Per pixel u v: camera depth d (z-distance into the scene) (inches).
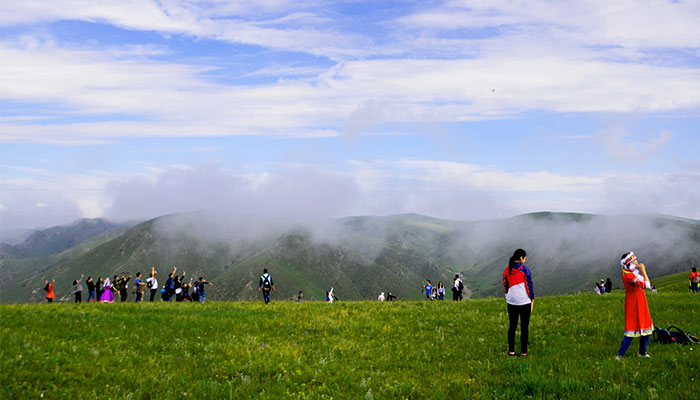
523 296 562.9
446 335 725.3
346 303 1263.5
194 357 534.0
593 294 1352.1
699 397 366.9
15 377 401.7
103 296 1498.5
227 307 1087.6
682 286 2817.4
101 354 508.4
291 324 791.7
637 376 426.3
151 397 399.9
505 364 510.0
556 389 405.7
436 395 419.8
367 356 588.4
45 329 592.7
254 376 475.8
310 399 409.4
